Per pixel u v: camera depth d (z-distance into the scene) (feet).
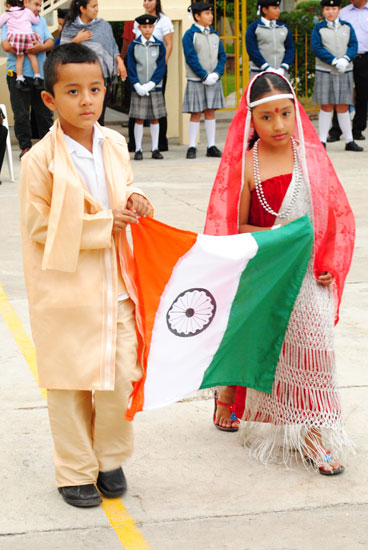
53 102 9.57
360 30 41.88
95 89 9.41
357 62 42.50
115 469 10.36
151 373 10.18
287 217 11.09
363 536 9.48
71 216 9.29
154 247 9.93
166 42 38.63
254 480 10.82
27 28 35.91
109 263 9.67
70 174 9.40
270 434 11.59
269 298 10.63
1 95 49.32
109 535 9.53
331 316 11.05
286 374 10.91
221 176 11.38
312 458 11.03
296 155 11.10
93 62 9.34
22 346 15.64
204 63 37.93
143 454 11.55
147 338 10.00
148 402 10.23
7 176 34.63
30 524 9.76
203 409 13.09
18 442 11.85
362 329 16.31
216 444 11.86
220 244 10.21
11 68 36.73
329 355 10.87
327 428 10.84
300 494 10.44
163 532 9.59
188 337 10.28
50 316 9.61
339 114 39.42
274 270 10.49
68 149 9.61
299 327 10.77
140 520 9.85
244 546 9.29
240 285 10.34
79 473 10.14
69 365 9.62
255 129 10.98
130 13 40.91
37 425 12.39
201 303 10.27
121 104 60.44
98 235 9.36
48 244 9.28
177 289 10.11
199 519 9.87
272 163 11.09
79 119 9.40
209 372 10.59
